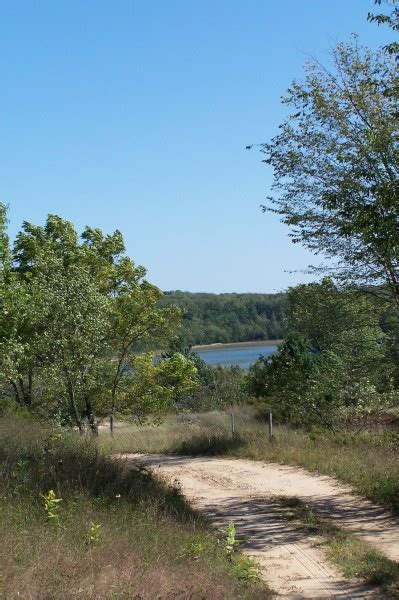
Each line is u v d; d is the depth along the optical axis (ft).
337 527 37.29
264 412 94.99
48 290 83.10
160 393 101.30
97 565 21.52
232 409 101.30
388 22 36.14
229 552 28.02
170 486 42.93
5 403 77.87
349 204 41.09
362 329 50.78
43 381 85.81
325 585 27.04
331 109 48.34
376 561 29.84
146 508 32.48
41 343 82.23
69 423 89.04
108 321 92.73
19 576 19.33
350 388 52.95
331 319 51.39
